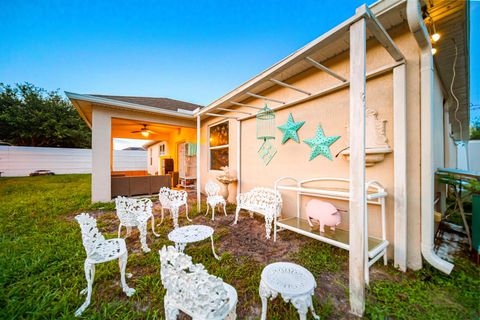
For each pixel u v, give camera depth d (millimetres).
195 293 953
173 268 1040
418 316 1436
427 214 1952
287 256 2383
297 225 2762
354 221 1501
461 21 2129
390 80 2236
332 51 2699
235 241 2840
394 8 1816
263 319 1364
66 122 14461
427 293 1688
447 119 4051
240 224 3600
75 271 1997
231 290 1268
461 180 2393
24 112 13586
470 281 1776
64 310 1480
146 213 2846
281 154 3664
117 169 14125
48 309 1466
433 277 1878
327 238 2262
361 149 1471
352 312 1498
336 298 1675
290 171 3488
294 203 3422
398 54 1966
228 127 5258
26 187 7254
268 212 2969
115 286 1815
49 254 2287
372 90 2383
